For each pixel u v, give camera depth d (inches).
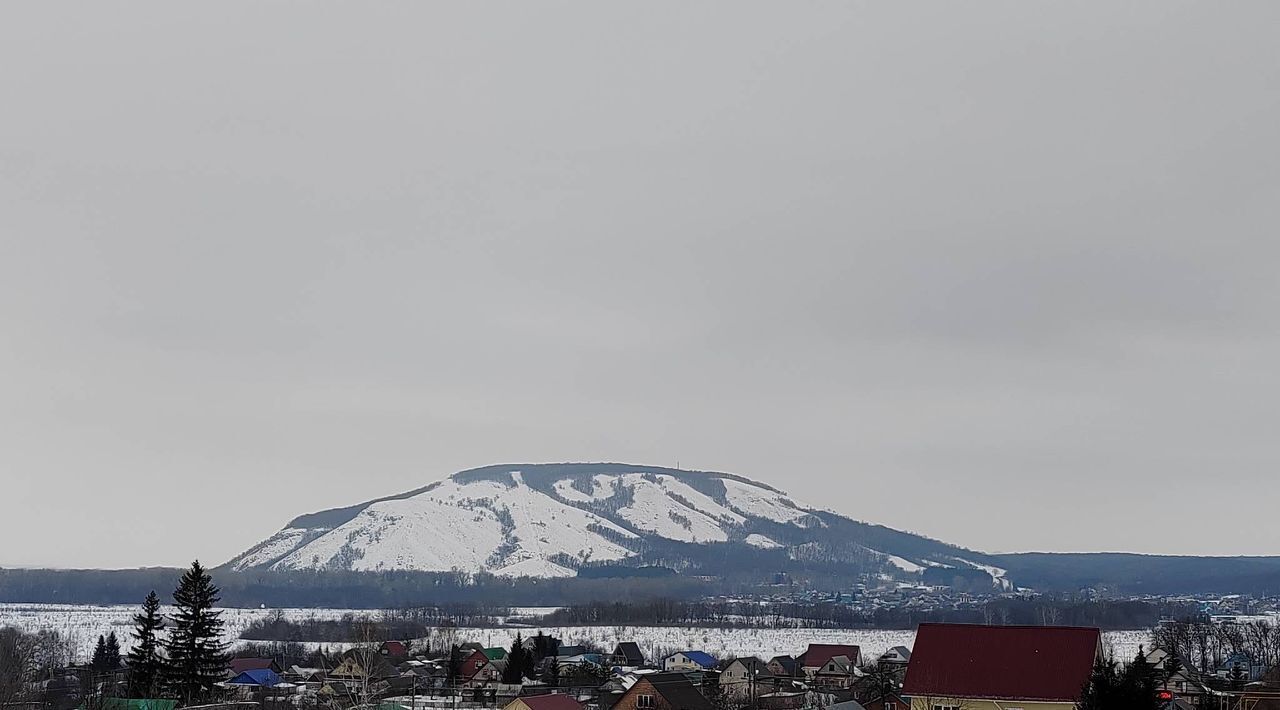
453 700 6663.4
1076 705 4207.7
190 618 5885.8
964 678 4901.6
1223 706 4682.6
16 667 6146.7
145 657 5930.1
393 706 5753.0
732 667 7800.2
